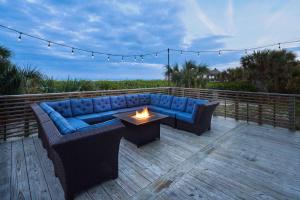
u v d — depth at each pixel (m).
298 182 1.91
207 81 7.98
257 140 3.17
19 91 3.84
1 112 3.10
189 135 3.47
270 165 2.28
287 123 3.79
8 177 2.01
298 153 2.62
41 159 2.46
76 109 3.70
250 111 4.39
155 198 1.68
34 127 3.51
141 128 2.88
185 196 1.71
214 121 4.52
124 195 1.73
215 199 1.67
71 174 1.62
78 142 1.54
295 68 7.26
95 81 6.17
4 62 3.92
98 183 1.86
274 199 1.66
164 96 4.74
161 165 2.31
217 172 2.13
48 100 3.79
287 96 3.73
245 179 1.98
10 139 3.25
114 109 4.38
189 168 2.23
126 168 2.23
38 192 1.76
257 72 8.12
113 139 1.84
